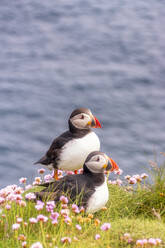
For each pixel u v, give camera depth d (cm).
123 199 814
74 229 667
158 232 649
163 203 794
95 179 727
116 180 893
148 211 784
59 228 666
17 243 602
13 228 588
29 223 666
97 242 625
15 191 700
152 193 811
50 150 858
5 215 646
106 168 734
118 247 614
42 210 699
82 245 610
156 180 827
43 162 876
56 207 708
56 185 734
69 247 602
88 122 830
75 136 832
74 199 713
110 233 651
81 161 838
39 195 709
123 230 656
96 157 729
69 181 730
